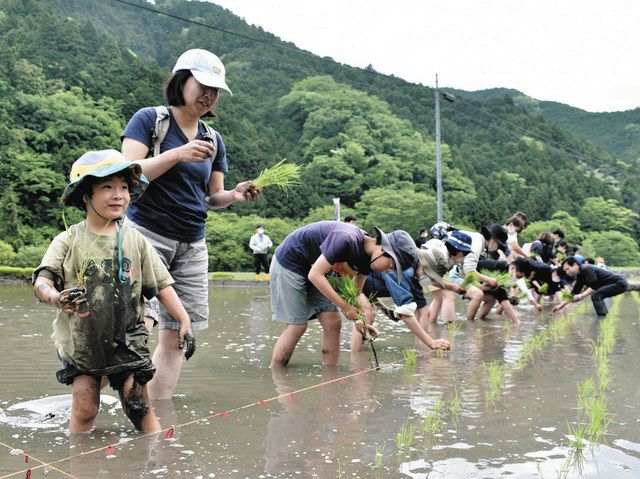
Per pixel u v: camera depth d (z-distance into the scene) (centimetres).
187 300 417
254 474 250
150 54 9744
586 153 8975
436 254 623
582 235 6662
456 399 385
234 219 4297
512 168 7769
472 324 859
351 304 500
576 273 1049
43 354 545
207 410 360
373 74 9175
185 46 9906
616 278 1021
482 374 478
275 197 5012
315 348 627
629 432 318
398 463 265
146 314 373
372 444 292
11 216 3378
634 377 464
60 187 4256
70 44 6197
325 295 498
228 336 704
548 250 1286
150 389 389
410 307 599
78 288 275
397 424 328
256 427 322
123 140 398
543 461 270
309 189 5325
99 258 303
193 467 258
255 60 8794
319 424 328
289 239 529
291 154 6316
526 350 603
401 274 501
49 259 297
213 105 413
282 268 524
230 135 5647
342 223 524
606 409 365
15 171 4175
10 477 245
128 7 10669
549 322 895
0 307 973
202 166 412
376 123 6969
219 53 9394
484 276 876
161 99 5834
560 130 9081
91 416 310
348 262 513
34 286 290
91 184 305
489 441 298
